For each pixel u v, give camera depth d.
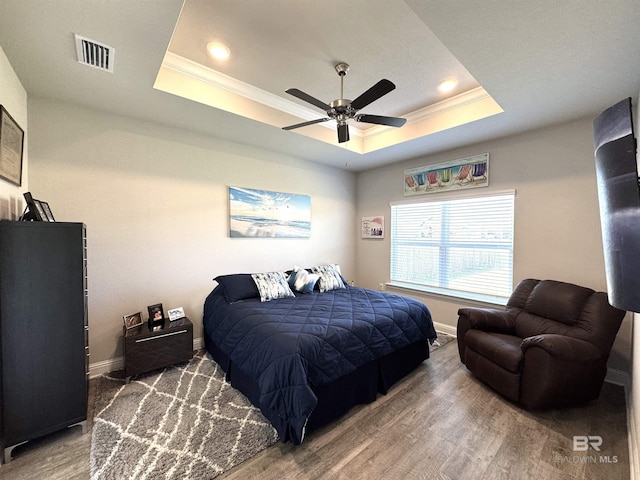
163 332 2.70
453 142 3.56
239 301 3.01
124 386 2.48
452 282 3.97
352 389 2.20
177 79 2.44
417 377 2.71
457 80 2.71
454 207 3.93
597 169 0.96
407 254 4.52
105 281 2.76
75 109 2.59
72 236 1.90
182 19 1.92
